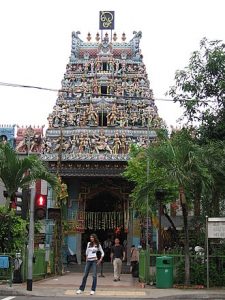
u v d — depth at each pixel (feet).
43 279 93.71
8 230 86.12
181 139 86.33
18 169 90.58
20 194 75.87
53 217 114.42
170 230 141.18
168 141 82.28
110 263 156.56
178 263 80.89
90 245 69.41
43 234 124.16
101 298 62.34
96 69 183.83
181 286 76.74
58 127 172.14
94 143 167.63
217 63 90.53
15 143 176.45
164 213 114.32
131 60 186.91
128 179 148.87
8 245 84.99
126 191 169.58
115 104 175.11
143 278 84.38
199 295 66.03
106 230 181.06
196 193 84.07
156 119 171.42
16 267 78.23
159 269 77.56
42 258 95.86
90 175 163.53
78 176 164.76
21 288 69.92
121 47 190.70
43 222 129.08
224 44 92.84
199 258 80.53
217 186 84.23
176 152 76.95
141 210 110.42
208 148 81.51
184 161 77.00
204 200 89.40
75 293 67.92
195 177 77.36
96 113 172.45
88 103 176.04
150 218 138.92
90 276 110.11
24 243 87.04
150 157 78.02
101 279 101.35
